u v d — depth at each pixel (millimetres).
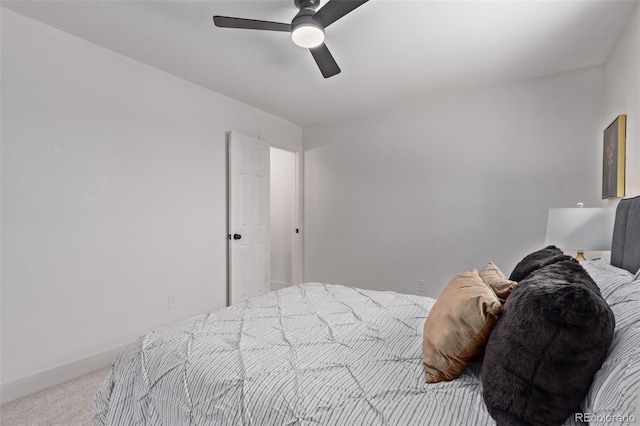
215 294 3373
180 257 3033
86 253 2381
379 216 3949
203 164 3252
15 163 2053
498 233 3217
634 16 1951
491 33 2256
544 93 2973
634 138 1953
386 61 2680
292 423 940
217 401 1068
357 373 1127
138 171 2707
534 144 3023
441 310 1210
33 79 2123
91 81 2408
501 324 952
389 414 919
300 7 1885
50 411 1907
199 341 1338
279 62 2703
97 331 2436
